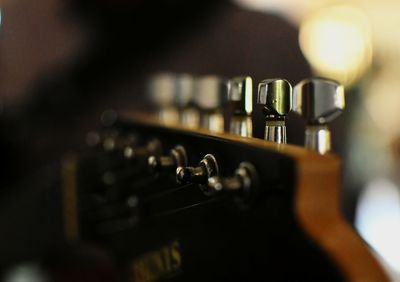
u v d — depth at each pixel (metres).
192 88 0.45
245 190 0.28
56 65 0.77
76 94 0.77
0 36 0.73
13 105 0.75
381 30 1.46
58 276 0.63
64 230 0.54
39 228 0.62
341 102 0.31
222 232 0.31
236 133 0.33
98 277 0.62
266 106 0.30
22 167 0.70
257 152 0.28
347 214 0.87
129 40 0.76
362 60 1.07
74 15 0.76
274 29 0.71
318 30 1.03
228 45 0.71
